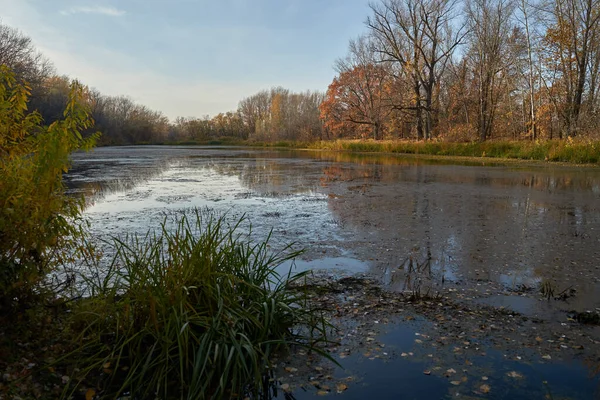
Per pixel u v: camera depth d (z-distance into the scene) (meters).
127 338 2.63
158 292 2.74
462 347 2.87
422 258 4.96
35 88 31.95
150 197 9.55
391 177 14.56
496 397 2.34
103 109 68.25
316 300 3.68
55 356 2.56
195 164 21.78
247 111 85.81
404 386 2.44
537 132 28.22
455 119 38.72
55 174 2.95
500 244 5.59
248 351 2.51
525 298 3.76
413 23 32.84
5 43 28.91
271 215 7.45
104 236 5.69
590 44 23.55
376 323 3.23
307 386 2.45
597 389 2.40
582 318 3.31
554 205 8.70
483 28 29.09
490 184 12.42
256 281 3.28
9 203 2.78
